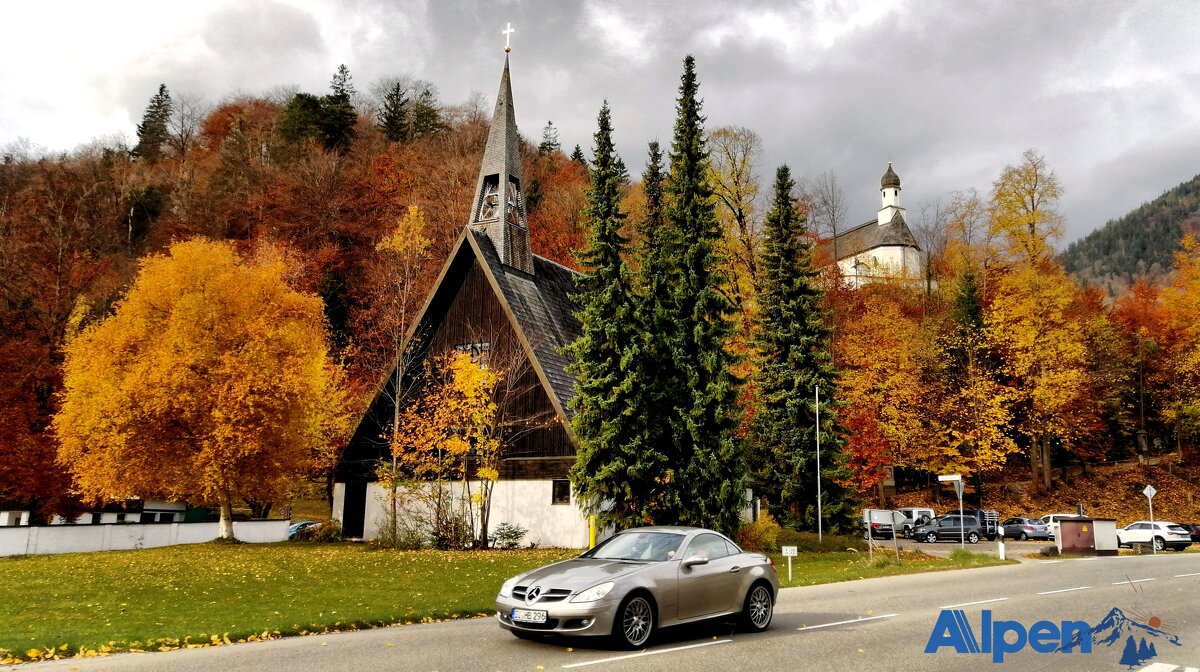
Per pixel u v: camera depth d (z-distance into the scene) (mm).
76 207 49375
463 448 27344
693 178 29688
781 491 36812
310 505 52094
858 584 20156
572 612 9680
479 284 32219
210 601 14859
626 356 25266
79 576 19469
